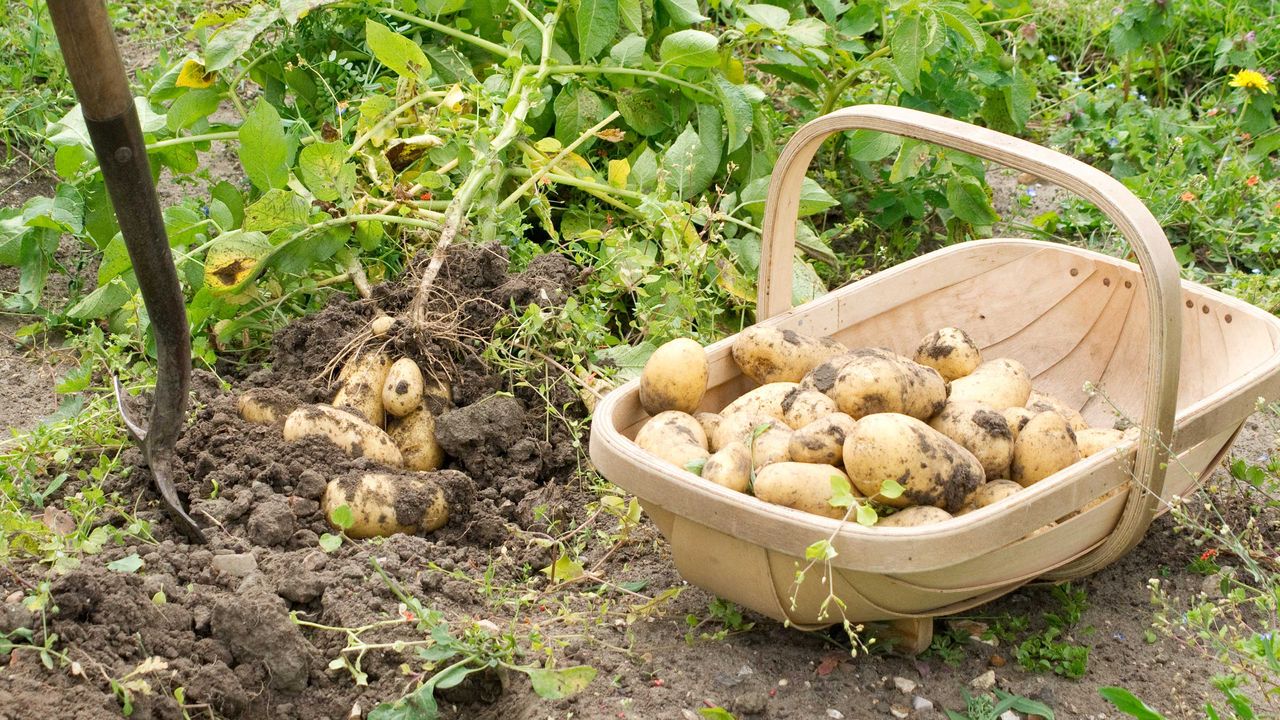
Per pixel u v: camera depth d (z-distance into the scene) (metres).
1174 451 2.25
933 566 1.89
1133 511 2.19
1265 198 4.12
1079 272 2.91
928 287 2.89
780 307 2.68
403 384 2.72
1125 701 1.95
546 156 3.59
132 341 3.12
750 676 2.18
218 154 4.19
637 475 2.07
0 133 4.02
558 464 2.81
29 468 2.62
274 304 3.18
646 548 2.58
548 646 2.15
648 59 3.80
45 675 1.94
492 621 2.28
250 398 2.68
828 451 2.15
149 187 2.09
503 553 2.48
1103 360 2.93
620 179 3.45
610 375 2.96
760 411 2.37
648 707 2.07
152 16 4.89
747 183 3.90
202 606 2.15
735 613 2.30
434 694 2.12
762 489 2.08
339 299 3.15
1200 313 2.69
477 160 3.20
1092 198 2.08
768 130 3.83
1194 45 5.05
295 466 2.53
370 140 3.33
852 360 2.37
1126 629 2.40
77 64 1.89
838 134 4.25
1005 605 2.44
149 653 2.04
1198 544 2.59
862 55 4.52
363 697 2.08
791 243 2.63
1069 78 4.92
